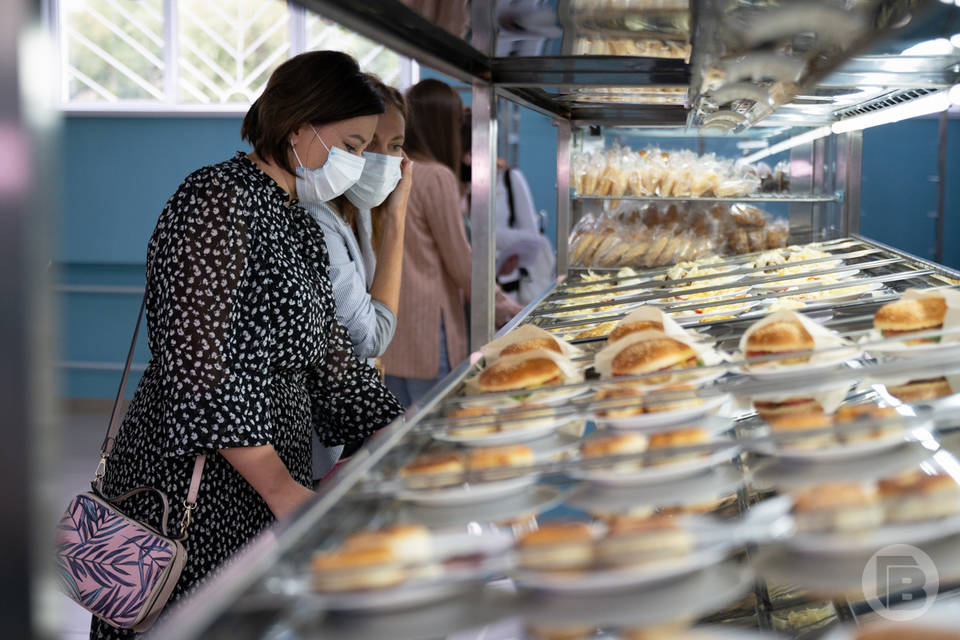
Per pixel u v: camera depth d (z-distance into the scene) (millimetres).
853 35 1021
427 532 547
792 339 966
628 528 520
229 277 1303
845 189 2617
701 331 1268
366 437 1637
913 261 1843
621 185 2652
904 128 4711
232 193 1335
